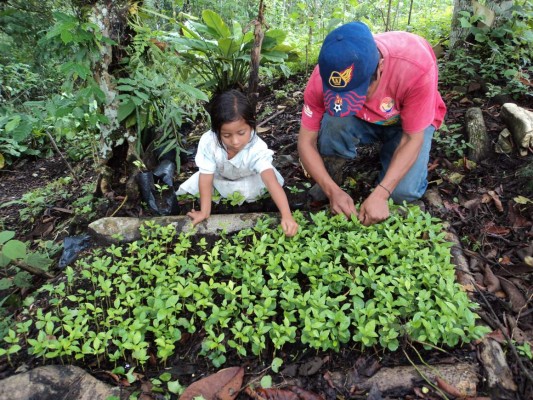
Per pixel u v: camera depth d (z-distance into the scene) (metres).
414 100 2.82
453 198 3.62
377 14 7.54
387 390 2.26
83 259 3.24
